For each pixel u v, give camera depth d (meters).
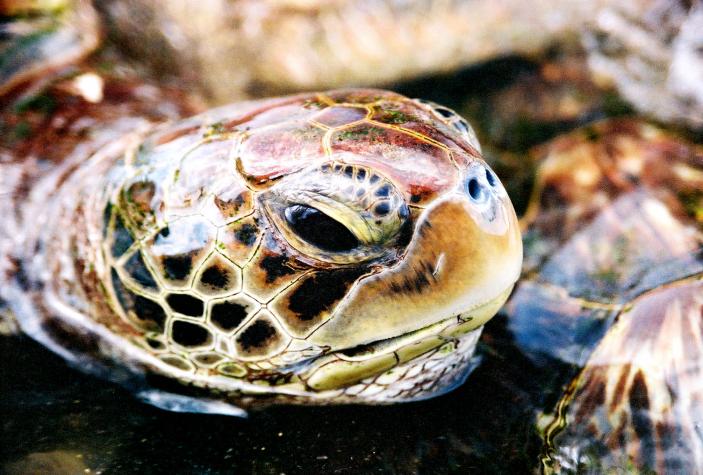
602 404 0.97
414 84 1.25
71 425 0.97
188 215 0.95
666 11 1.20
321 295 0.94
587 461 0.96
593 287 1.03
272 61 1.24
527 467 0.96
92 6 1.19
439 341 0.95
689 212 1.05
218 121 0.98
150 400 0.98
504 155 1.13
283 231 0.94
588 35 1.21
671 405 0.96
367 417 0.98
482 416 0.98
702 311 0.99
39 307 1.01
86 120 1.07
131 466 0.96
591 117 1.14
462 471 0.96
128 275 0.97
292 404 0.98
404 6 1.22
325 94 0.98
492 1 1.21
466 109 1.18
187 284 0.95
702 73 1.14
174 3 1.21
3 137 1.07
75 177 1.02
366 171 0.93
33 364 1.00
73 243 1.00
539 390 0.99
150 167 0.97
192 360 0.97
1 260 1.02
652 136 1.11
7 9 1.14
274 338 0.95
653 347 0.98
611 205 1.06
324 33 1.23
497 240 0.94
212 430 0.97
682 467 0.95
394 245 0.94
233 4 1.23
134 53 1.20
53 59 1.12
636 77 1.15
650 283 1.02
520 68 1.22
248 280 0.95
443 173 0.94
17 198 1.04
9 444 0.96
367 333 0.94
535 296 1.03
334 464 0.96
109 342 0.99
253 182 0.94
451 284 0.93
